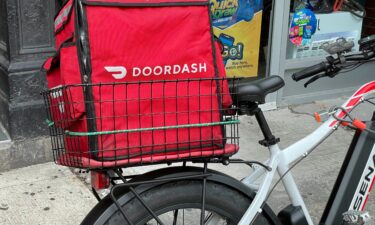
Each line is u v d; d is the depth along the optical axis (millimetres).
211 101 1916
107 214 1909
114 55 1778
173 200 2004
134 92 1819
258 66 5211
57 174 3820
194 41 1869
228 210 2088
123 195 1945
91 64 1759
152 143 1858
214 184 2059
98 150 1786
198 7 1863
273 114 5191
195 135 1910
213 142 1936
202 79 1889
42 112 3895
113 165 1812
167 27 1828
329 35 5496
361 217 2279
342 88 5715
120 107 1805
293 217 2246
